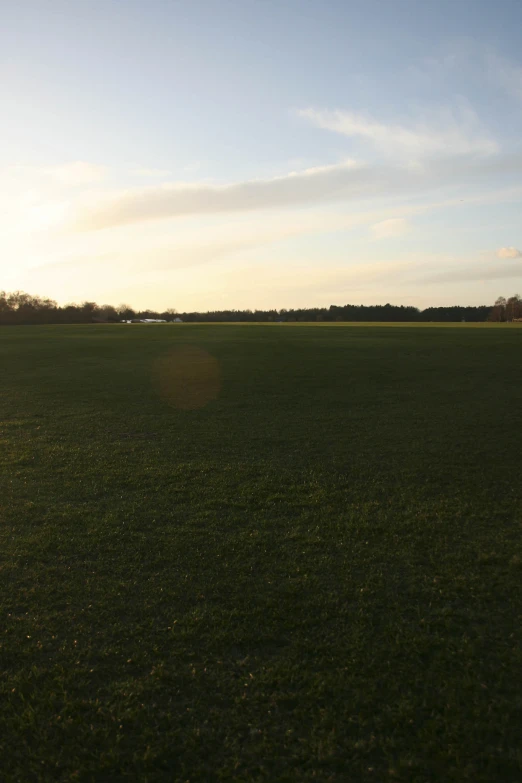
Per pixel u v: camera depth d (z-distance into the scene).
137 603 6.11
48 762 3.97
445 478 10.85
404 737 4.16
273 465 11.91
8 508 9.23
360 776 3.83
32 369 30.72
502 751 4.01
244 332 64.38
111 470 11.51
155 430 15.57
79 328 78.75
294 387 23.64
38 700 4.57
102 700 4.57
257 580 6.64
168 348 43.69
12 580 6.67
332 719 4.34
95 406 19.45
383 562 7.14
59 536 8.02
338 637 5.44
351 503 9.45
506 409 18.17
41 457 12.58
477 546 7.60
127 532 8.17
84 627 5.62
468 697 4.57
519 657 5.08
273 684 4.75
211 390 23.00
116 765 3.94
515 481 10.60
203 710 4.45
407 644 5.30
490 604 6.07
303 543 7.77
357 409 18.59
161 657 5.12
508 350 38.53
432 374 27.19
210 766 3.92
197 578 6.71
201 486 10.43
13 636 5.46
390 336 54.44
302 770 3.89
